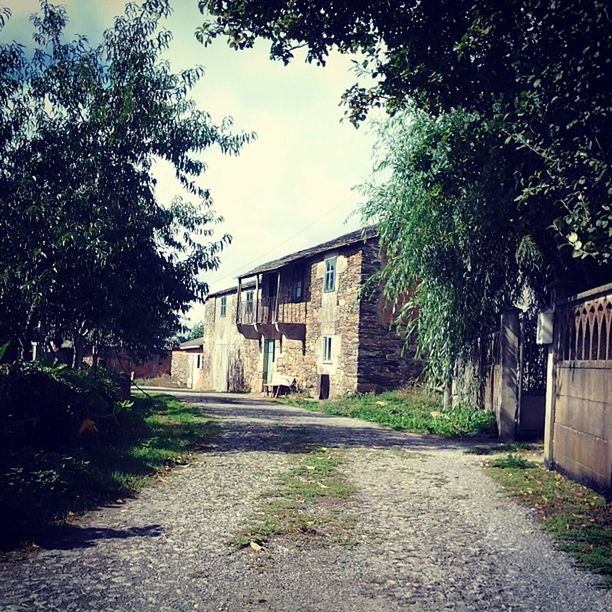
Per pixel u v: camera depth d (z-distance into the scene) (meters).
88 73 11.80
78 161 11.55
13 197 10.65
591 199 7.70
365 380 22.08
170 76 12.56
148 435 10.77
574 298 7.85
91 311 11.32
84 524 5.45
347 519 5.87
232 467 8.53
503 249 12.99
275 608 3.71
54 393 8.01
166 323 13.72
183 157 12.60
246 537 5.16
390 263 16.53
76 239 10.07
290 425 14.41
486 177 10.25
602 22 7.41
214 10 10.27
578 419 7.70
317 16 10.13
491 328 13.80
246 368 32.66
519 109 8.48
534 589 4.11
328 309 24.41
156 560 4.54
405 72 9.87
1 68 10.80
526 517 6.11
